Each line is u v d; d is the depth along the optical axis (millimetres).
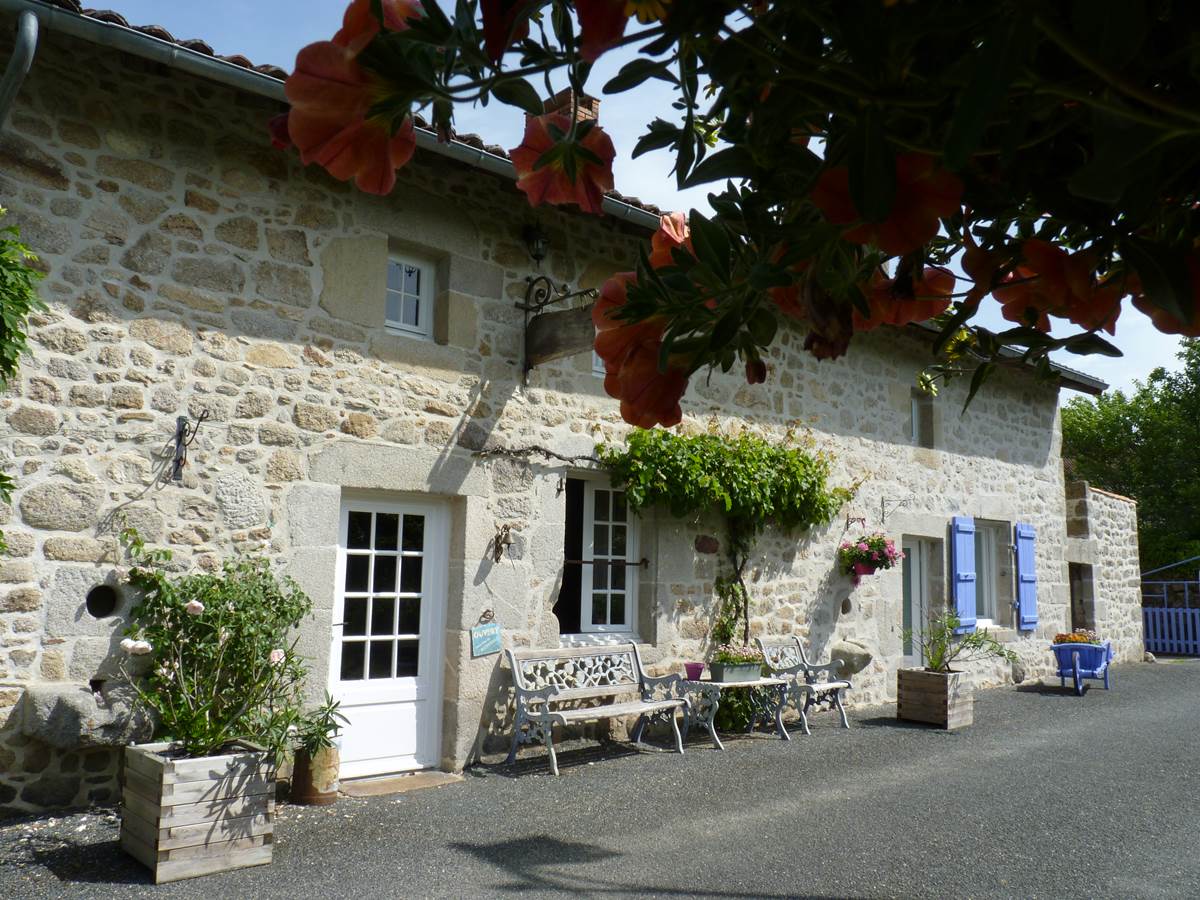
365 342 5734
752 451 7570
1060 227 1011
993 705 9133
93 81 4902
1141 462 21578
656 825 4812
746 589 7723
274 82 4777
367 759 5688
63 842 4141
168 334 5020
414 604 6027
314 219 5605
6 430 4496
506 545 6223
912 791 5602
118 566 4746
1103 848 4562
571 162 977
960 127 552
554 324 6242
